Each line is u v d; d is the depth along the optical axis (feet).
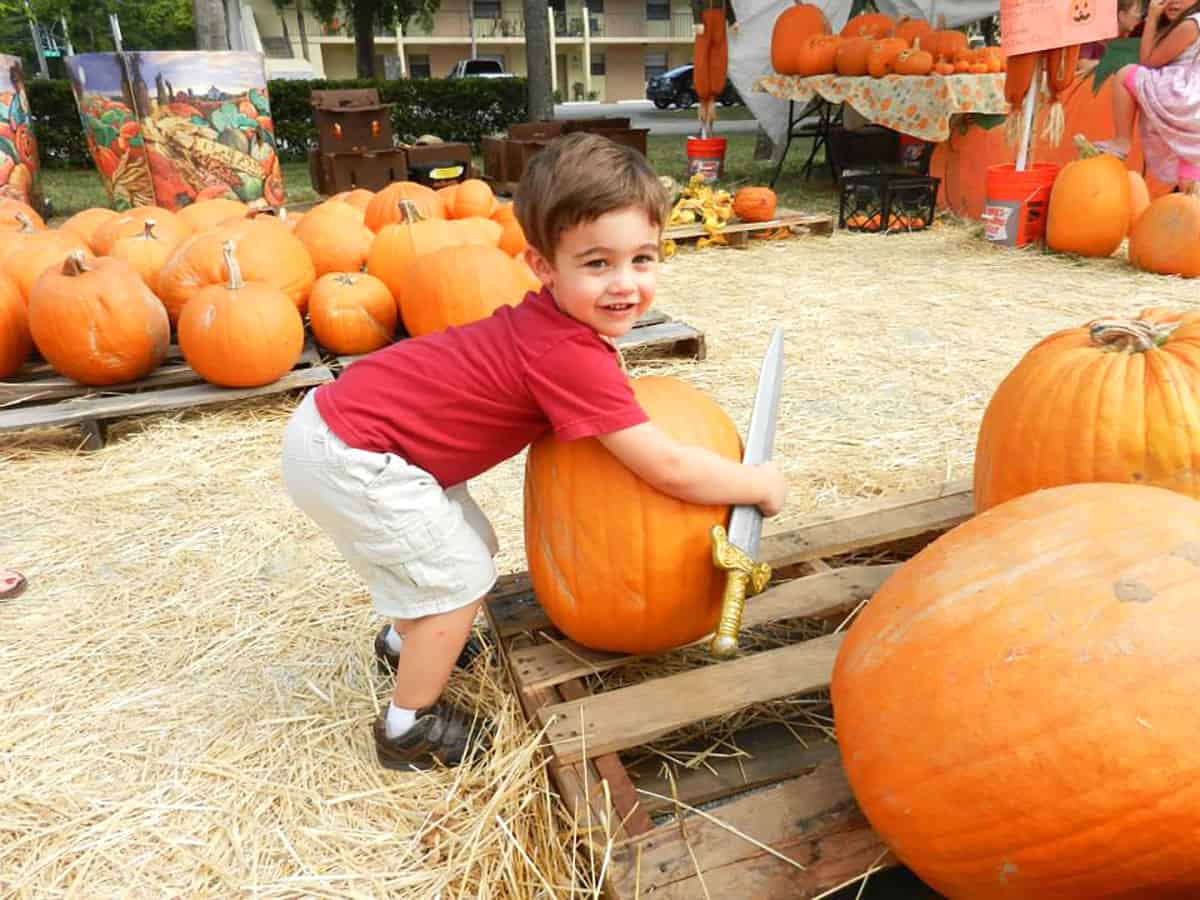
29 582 9.05
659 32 182.19
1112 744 4.11
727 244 25.40
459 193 22.74
